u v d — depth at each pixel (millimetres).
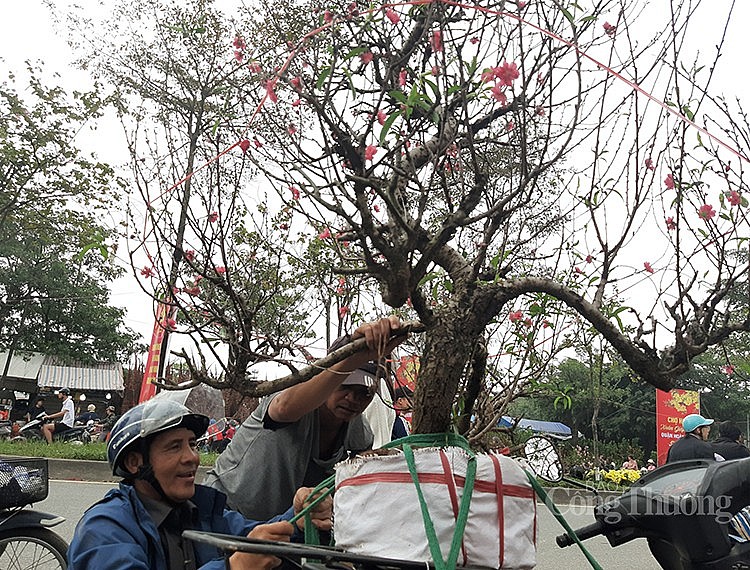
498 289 1975
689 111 2174
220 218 2254
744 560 2590
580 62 1965
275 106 2113
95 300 25297
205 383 2061
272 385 2035
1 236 16266
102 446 13172
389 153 1852
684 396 8797
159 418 2322
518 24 1900
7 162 12914
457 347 1920
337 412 2803
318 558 1552
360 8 2080
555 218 2469
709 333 2107
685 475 2789
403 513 1692
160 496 2350
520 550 1743
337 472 1816
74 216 13797
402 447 1838
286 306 2629
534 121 2184
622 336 2041
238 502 2781
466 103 1862
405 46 2082
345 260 2562
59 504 8617
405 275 1810
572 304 2059
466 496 1694
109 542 2125
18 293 23250
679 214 2104
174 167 2393
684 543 2639
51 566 5152
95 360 26312
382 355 2062
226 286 2105
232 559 1976
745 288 2186
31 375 27078
